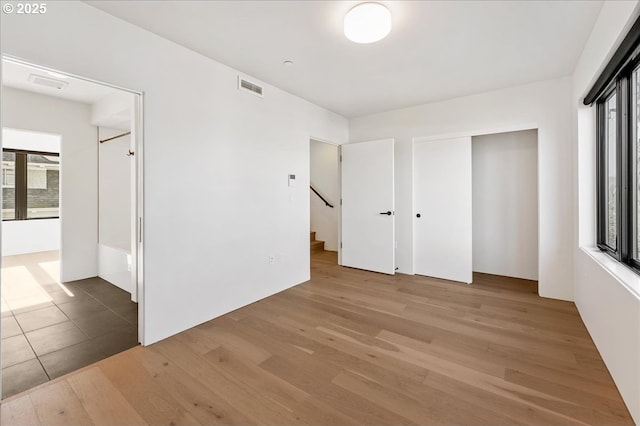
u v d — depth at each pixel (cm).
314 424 154
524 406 164
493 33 232
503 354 216
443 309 301
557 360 207
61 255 395
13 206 584
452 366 202
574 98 298
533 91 331
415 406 165
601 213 264
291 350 224
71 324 271
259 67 293
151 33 230
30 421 156
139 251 236
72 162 401
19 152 585
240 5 198
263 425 153
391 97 380
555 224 322
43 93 370
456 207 397
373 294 348
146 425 153
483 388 179
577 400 167
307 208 399
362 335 247
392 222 425
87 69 197
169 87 243
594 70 224
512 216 409
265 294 338
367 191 448
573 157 305
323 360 211
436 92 363
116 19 210
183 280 256
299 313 293
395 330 256
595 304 225
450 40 243
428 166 416
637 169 196
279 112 351
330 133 441
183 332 253
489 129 359
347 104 409
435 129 401
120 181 442
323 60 279
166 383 186
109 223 433
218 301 286
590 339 235
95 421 156
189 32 231
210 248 278
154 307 237
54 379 191
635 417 149
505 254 418
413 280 403
